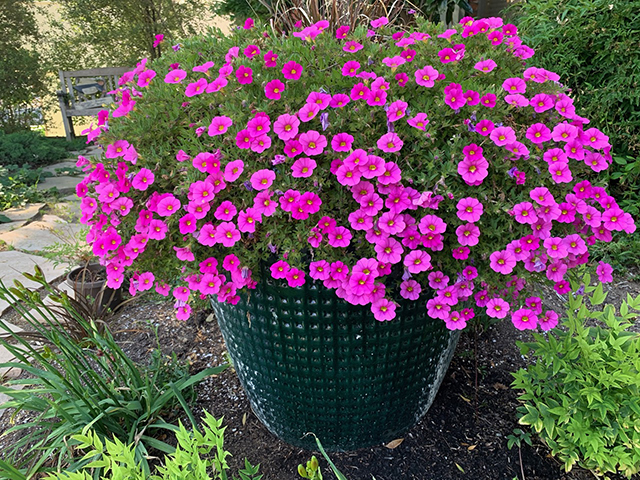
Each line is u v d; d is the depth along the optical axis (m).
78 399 1.71
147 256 1.47
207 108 1.48
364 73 1.36
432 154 1.30
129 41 9.73
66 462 1.65
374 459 1.73
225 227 1.29
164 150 1.46
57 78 9.58
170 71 1.61
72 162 6.60
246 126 1.35
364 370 1.52
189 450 1.07
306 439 1.77
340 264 1.27
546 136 1.34
